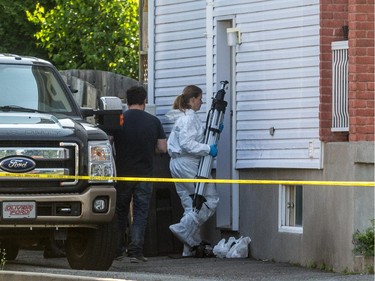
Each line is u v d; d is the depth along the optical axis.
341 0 34.06
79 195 29.70
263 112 36.25
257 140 36.47
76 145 29.80
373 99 32.56
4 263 31.27
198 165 37.34
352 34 32.56
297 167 34.75
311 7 34.53
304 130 34.66
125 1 62.88
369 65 32.56
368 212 32.09
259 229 36.59
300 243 34.56
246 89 36.97
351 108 32.56
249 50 36.84
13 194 29.31
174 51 40.69
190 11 40.03
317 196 33.78
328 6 34.00
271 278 30.64
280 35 35.66
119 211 35.12
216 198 37.44
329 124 33.81
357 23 32.50
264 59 36.22
